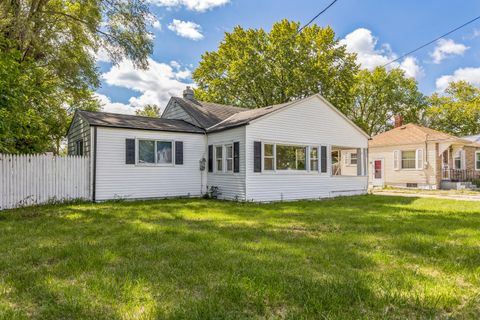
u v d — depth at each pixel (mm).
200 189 14273
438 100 38688
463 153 21859
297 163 14031
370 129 38656
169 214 8656
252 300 2883
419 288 3189
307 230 6418
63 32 14617
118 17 13391
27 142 13711
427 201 12609
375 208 10297
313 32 27500
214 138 14070
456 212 9219
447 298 2916
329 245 5070
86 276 3559
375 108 38125
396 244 5148
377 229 6531
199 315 2566
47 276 3541
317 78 26391
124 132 12414
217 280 3400
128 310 2682
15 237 5637
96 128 11812
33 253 4504
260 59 27078
